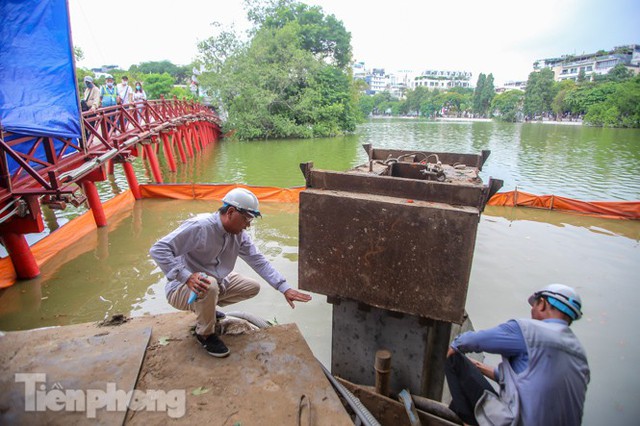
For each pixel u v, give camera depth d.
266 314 6.02
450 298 2.73
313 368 2.79
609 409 4.20
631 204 11.10
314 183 3.21
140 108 14.46
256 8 50.31
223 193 13.05
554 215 11.58
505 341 2.33
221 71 36.84
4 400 2.38
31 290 6.82
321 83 40.50
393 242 2.80
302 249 3.12
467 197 2.72
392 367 3.34
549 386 2.15
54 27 6.84
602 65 92.88
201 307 2.69
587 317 5.99
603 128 53.84
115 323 3.31
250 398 2.49
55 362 2.73
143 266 7.85
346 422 2.37
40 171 7.13
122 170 19.80
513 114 82.81
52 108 7.04
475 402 2.62
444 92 117.31
